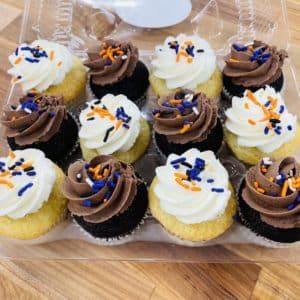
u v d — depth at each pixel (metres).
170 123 0.24
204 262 0.22
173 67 0.27
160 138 0.25
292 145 0.24
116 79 0.27
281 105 0.25
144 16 0.33
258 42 0.28
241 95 0.27
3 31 0.32
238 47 0.27
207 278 0.22
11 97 0.28
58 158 0.25
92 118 0.25
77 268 0.22
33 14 0.33
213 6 0.33
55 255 0.22
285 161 0.22
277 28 0.31
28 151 0.23
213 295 0.21
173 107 0.24
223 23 0.32
